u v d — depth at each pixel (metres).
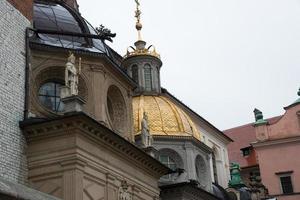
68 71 20.17
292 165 44.78
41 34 23.28
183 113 36.84
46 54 22.50
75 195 18.30
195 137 35.38
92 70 23.34
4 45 19.94
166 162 33.78
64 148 19.03
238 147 58.34
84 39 24.50
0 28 19.95
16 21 21.09
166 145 33.97
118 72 24.94
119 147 21.42
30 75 21.42
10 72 19.91
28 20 21.98
